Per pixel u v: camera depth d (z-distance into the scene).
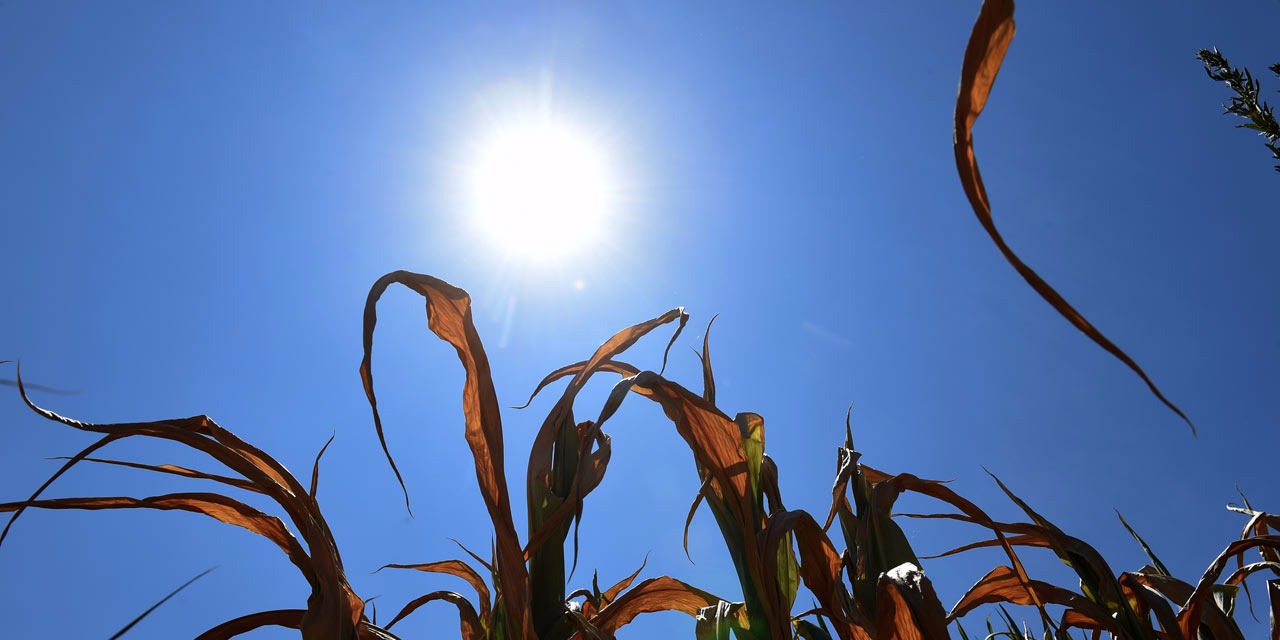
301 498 1.60
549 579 1.70
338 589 1.44
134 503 1.52
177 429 1.53
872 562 1.74
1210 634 1.89
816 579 1.80
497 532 1.54
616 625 2.00
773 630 1.58
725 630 1.75
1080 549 1.79
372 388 1.55
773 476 1.85
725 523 1.79
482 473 1.58
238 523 1.53
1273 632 1.98
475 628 1.95
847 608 1.62
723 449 1.80
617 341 1.96
